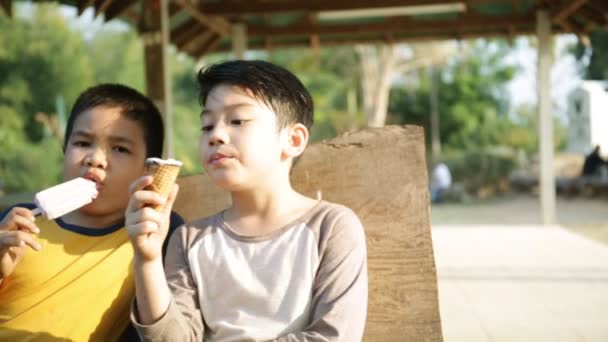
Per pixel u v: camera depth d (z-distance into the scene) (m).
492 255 7.18
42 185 22.48
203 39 10.36
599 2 8.82
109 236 1.97
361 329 1.64
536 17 10.04
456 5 9.66
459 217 14.97
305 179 2.09
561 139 35.06
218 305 1.71
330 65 32.78
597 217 13.55
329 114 31.89
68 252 1.93
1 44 23.73
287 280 1.67
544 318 4.24
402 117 32.72
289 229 1.73
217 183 1.70
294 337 1.58
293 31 10.43
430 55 28.88
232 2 9.10
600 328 3.93
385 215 2.02
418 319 1.96
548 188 10.26
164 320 1.55
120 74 28.81
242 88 1.71
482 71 33.12
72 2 7.46
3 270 1.76
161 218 1.54
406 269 1.98
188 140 27.56
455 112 31.50
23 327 1.84
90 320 1.87
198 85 1.83
